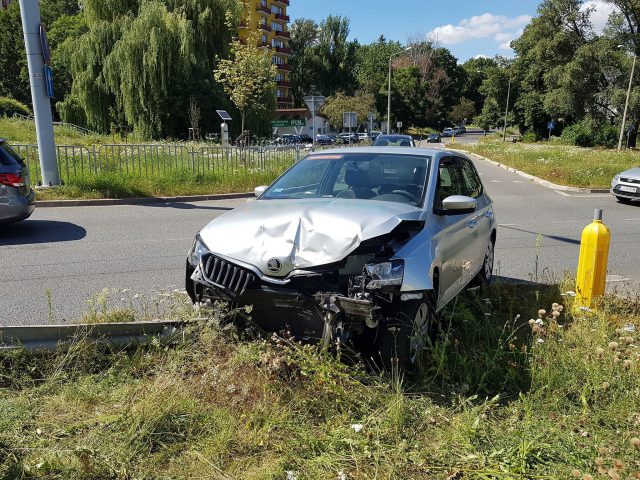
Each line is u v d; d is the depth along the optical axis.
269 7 92.38
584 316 4.85
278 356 3.54
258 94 32.88
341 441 2.95
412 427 3.15
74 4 83.81
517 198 17.78
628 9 52.47
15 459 2.66
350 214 3.88
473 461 2.85
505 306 5.47
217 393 3.34
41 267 7.20
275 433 3.03
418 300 3.83
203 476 2.66
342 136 69.19
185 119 42.28
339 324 3.54
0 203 8.67
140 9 40.75
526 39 60.50
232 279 3.71
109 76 39.56
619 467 2.60
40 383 3.52
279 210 4.10
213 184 16.69
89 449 2.69
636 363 3.77
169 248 8.62
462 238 4.91
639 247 9.70
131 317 4.62
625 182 16.22
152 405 3.12
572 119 79.38
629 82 50.31
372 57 118.88
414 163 4.95
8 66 66.69
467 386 3.59
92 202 13.68
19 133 31.69
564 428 3.20
